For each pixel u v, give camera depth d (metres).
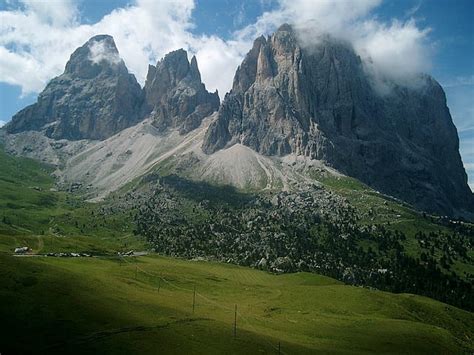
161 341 143.75
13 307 149.00
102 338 139.88
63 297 162.25
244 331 165.12
